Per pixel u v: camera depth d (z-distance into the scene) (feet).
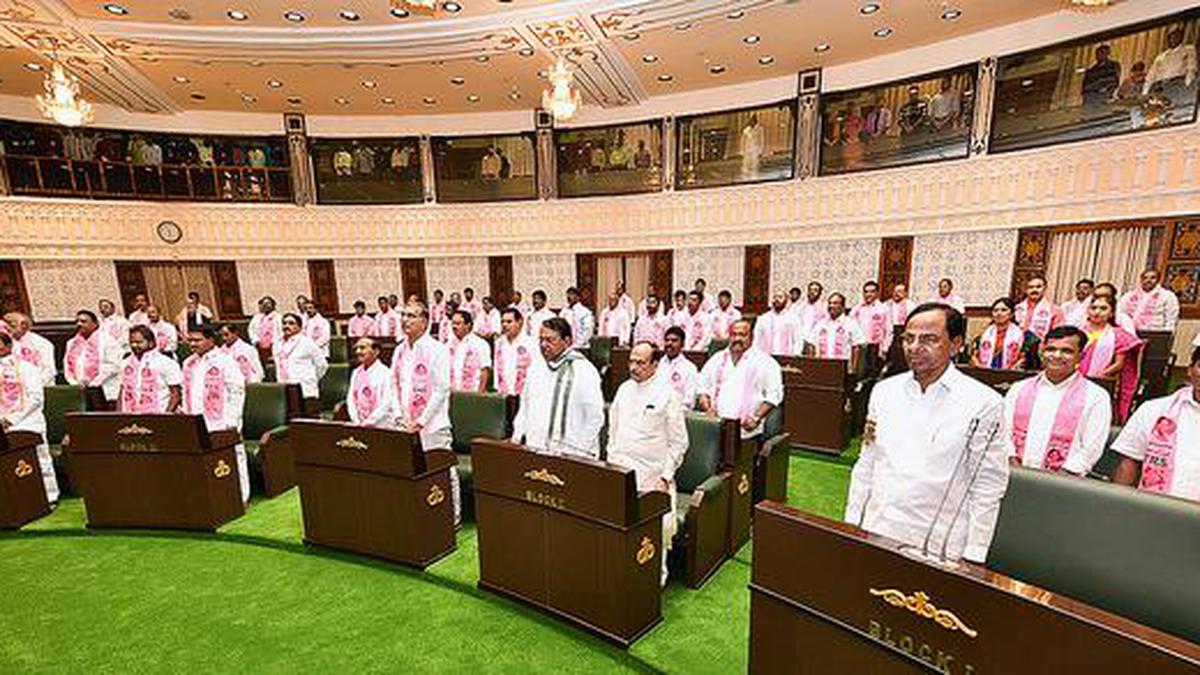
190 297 33.81
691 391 16.11
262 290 39.45
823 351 21.89
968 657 4.32
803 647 5.51
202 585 10.91
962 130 28.30
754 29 26.48
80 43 26.27
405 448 10.81
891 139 30.30
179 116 36.73
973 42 27.48
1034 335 17.06
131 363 15.72
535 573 9.62
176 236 37.24
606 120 37.60
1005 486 5.91
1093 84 24.76
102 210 35.42
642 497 8.59
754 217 34.65
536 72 31.22
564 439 11.18
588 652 8.79
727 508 11.35
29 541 12.87
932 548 6.22
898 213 30.40
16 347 17.16
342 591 10.64
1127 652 3.53
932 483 6.23
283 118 38.29
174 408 15.74
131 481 13.03
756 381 14.02
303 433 11.80
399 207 40.06
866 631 4.97
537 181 39.27
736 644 8.71
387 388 14.35
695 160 35.91
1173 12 22.66
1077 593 5.40
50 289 34.47
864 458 7.16
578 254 39.32
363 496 11.48
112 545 12.66
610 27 25.80
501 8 24.45
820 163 32.42
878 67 30.14
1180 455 7.80
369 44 26.94
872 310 26.03
